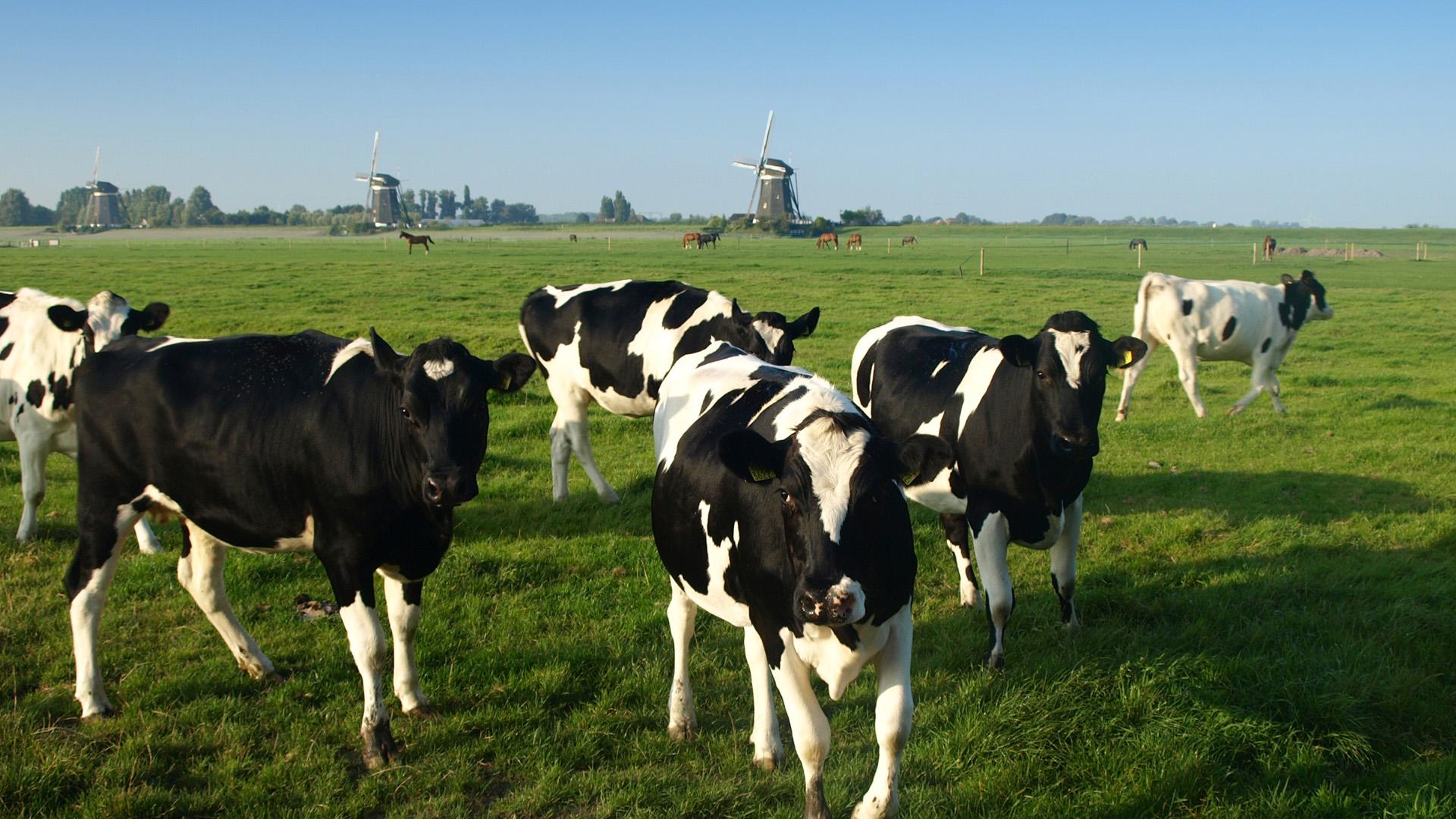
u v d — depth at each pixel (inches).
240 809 186.2
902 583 167.8
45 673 238.5
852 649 166.1
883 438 170.6
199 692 231.6
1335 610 275.6
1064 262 2363.4
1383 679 228.1
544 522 367.9
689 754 208.2
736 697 231.9
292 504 212.4
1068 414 237.3
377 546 207.5
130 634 262.1
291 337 228.2
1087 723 211.3
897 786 182.1
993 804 188.2
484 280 1626.5
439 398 196.1
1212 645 253.1
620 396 395.9
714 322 383.2
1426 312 1138.7
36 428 335.6
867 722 219.0
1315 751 202.1
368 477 203.2
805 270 1950.1
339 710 223.9
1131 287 1465.3
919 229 6520.7
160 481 220.5
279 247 3528.5
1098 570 314.5
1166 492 413.1
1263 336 571.5
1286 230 6845.5
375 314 1059.3
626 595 293.3
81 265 2116.1
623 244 3764.8
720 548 187.2
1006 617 248.4
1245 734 205.9
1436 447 478.9
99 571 224.2
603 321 393.7
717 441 177.5
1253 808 186.1
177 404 215.9
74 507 379.6
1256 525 359.3
